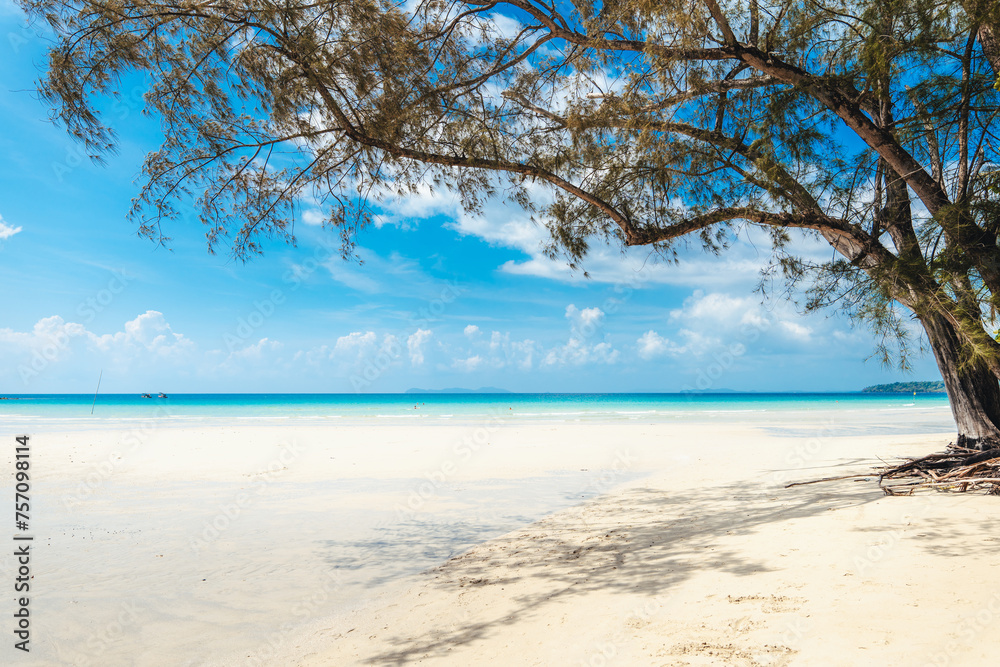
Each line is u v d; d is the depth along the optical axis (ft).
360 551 22.24
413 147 21.75
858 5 18.19
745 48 18.60
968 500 20.84
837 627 10.86
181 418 119.85
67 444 61.77
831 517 20.21
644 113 20.93
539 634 12.81
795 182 20.83
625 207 22.88
